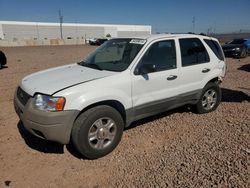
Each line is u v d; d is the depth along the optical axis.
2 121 5.21
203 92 5.36
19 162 3.69
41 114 3.36
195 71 4.98
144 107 4.24
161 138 4.42
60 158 3.81
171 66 4.59
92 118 3.58
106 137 3.82
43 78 4.02
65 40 62.12
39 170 3.51
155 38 4.47
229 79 9.51
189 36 5.07
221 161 3.58
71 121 3.44
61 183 3.23
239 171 3.32
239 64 14.02
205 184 3.09
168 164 3.56
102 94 3.63
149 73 4.21
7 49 36.84
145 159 3.73
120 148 4.09
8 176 3.37
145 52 4.23
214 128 4.79
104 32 89.06
